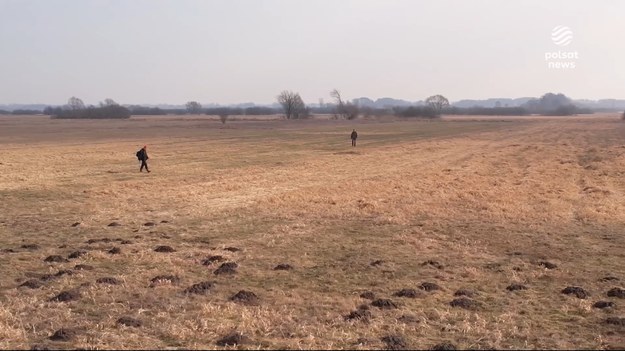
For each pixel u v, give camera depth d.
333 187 25.80
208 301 9.72
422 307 9.46
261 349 7.61
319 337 8.08
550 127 98.69
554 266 12.16
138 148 53.03
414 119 156.00
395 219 17.58
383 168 35.06
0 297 9.83
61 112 182.25
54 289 10.27
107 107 180.25
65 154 46.12
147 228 16.52
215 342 7.86
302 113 158.00
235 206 20.56
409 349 7.66
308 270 11.88
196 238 15.09
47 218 18.19
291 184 27.27
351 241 14.71
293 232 15.85
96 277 11.13
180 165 37.28
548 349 7.73
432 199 21.81
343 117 160.12
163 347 7.66
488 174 31.09
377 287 10.65
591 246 14.16
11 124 123.69
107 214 18.97
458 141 62.28
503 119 157.38
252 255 13.14
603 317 9.00
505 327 8.54
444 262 12.56
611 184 26.36
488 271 11.84
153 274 11.35
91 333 8.11
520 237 15.20
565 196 22.47
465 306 9.49
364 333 8.24
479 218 17.94
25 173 31.70
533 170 32.69
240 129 96.88
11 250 13.48
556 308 9.45
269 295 10.08
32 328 8.34
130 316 8.75
